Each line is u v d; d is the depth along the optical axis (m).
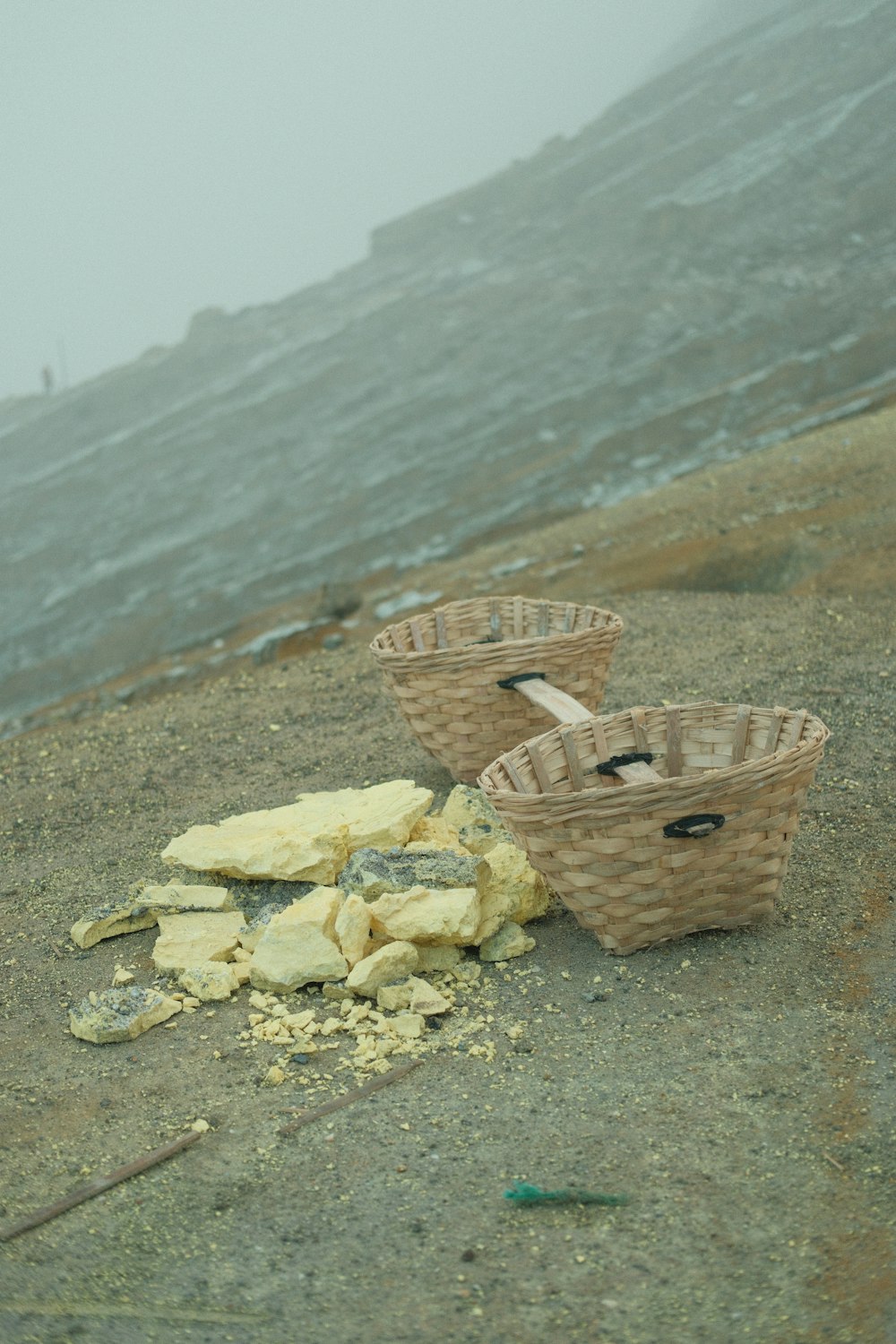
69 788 6.12
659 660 7.29
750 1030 3.14
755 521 11.87
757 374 38.97
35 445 63.78
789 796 3.42
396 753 5.95
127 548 47.44
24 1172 2.78
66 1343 2.19
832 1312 2.17
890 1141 2.65
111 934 4.07
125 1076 3.18
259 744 6.47
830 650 7.05
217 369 64.75
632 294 52.44
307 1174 2.70
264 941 3.59
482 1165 2.69
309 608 21.31
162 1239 2.50
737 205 54.97
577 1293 2.27
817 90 62.59
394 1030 3.29
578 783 3.89
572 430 42.16
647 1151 2.69
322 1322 2.23
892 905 3.79
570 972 3.54
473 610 5.56
